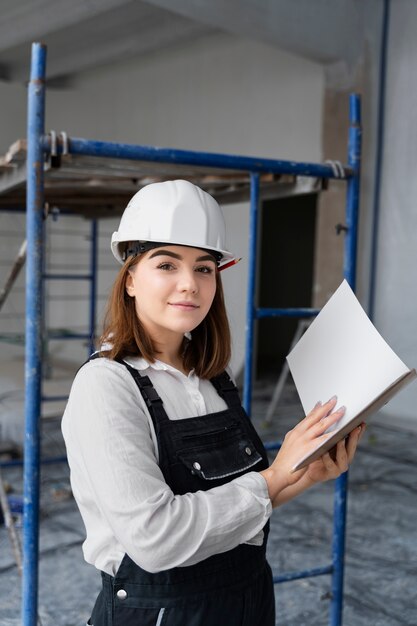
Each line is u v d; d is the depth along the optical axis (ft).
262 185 8.59
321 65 20.90
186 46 25.35
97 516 3.79
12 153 7.16
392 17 19.01
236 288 22.53
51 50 26.84
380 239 19.63
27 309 5.42
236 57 23.65
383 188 19.48
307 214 33.63
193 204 3.91
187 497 3.51
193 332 4.35
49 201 12.36
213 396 4.31
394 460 16.07
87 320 28.96
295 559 10.60
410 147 18.76
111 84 28.73
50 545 10.80
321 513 12.58
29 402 5.42
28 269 5.41
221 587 3.79
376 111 19.33
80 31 24.57
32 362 5.41
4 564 10.09
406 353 19.12
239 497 3.56
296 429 3.83
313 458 3.71
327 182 7.77
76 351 29.04
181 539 3.36
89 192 11.16
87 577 9.78
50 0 20.75
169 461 3.73
